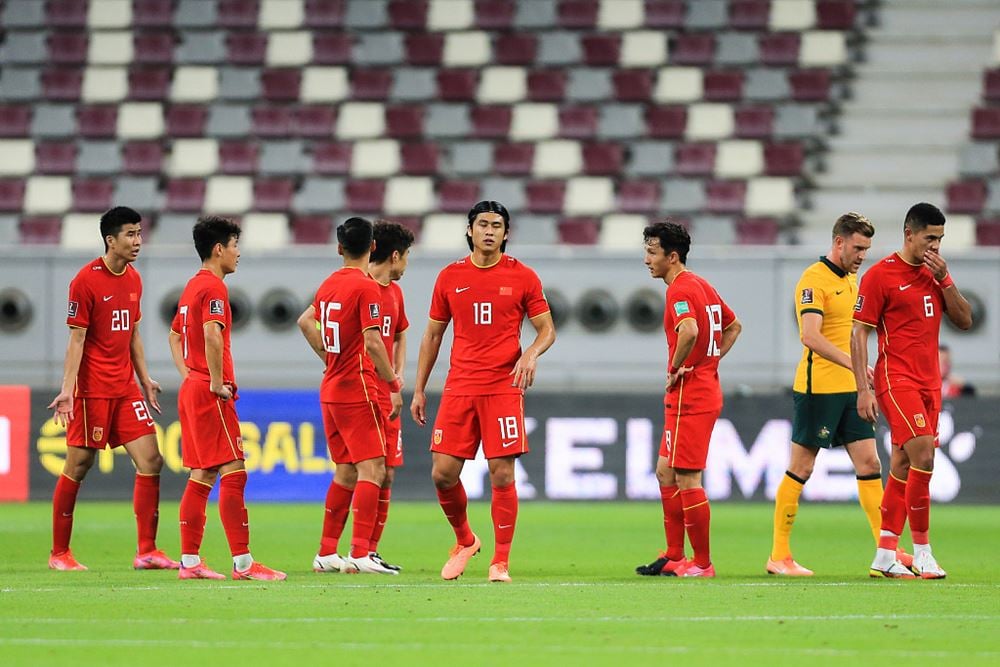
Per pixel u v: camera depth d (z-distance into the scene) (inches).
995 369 2625.5
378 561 1325.0
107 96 3499.0
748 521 2062.0
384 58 3565.5
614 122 3378.4
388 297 1391.5
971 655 837.2
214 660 808.3
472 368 1211.9
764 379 2600.9
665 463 1314.0
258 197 3262.8
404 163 3316.9
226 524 1242.6
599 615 997.2
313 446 2363.4
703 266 2613.2
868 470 1349.7
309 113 3400.6
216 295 1236.5
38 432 2381.9
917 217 1235.2
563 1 3619.6
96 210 3275.1
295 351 2738.7
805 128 3361.2
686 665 799.1
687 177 3282.5
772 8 3595.0
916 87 3432.6
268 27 3634.4
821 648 859.4
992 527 1963.6
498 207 1213.1
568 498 2369.6
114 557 1508.4
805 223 3154.5
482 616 989.8
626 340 2714.1
